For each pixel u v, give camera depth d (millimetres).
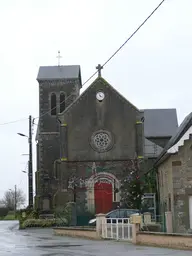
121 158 42812
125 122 43438
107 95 43875
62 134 43000
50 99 54781
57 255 16312
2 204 131250
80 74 59188
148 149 48094
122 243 21062
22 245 21453
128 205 39812
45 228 40188
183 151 26406
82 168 42688
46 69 56656
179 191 26172
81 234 26312
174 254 16109
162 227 26375
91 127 43375
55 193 45812
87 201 41812
